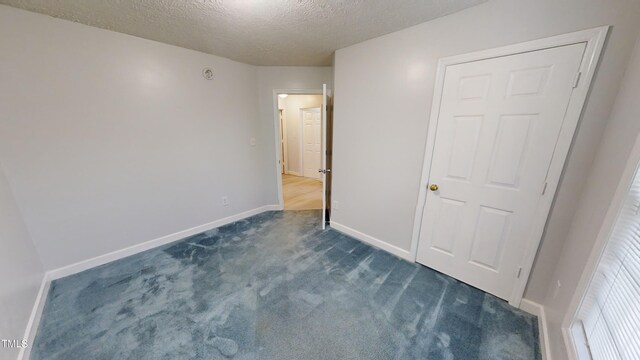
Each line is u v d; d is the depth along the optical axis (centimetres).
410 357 132
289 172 650
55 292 180
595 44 121
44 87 175
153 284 191
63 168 190
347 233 285
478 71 162
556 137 139
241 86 298
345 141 262
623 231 93
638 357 69
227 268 214
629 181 92
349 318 158
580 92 128
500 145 160
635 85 102
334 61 254
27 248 169
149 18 176
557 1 129
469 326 152
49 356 130
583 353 97
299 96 578
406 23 184
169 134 245
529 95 145
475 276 187
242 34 206
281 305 170
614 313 86
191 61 248
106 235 219
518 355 133
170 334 145
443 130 186
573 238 133
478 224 179
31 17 165
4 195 156
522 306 165
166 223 258
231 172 308
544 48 136
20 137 171
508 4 144
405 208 224
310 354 133
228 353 133
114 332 146
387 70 211
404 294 182
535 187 150
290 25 188
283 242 265
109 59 199
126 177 224
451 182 188
